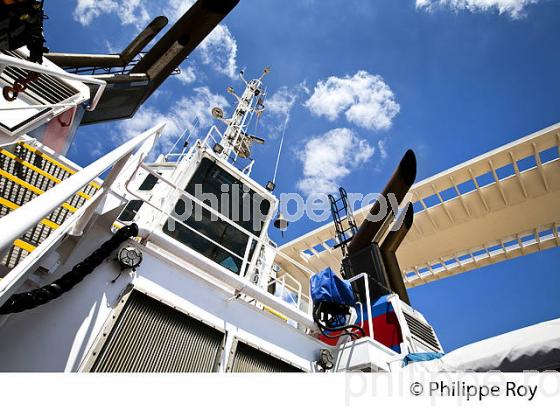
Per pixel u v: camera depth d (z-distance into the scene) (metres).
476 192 15.02
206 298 4.66
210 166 7.04
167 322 4.14
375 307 7.89
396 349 6.87
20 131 4.54
